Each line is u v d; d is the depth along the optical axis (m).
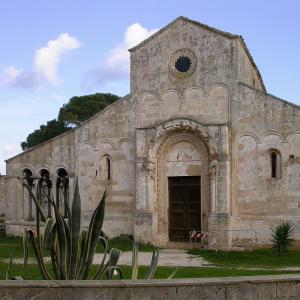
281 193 34.53
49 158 40.62
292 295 12.07
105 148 38.97
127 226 37.88
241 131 35.72
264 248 34.41
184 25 37.53
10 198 41.31
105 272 14.01
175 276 22.06
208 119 36.44
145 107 38.00
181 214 37.22
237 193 35.44
